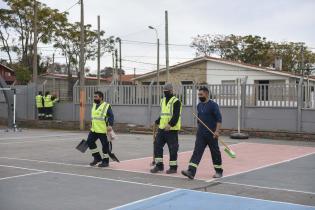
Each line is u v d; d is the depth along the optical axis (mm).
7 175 10391
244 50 63781
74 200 7988
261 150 15609
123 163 12352
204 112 10117
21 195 8352
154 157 10945
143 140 19047
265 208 7492
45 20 48531
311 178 10242
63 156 13773
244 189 9008
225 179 10047
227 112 21016
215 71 41938
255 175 10586
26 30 48781
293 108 19547
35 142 18062
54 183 9492
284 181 9867
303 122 19344
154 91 23328
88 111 25641
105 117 11531
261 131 19922
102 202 7855
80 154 14242
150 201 7941
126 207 7523
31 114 27766
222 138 19812
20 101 28125
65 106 26750
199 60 42219
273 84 19984
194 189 8961
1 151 15016
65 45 51688
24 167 11555
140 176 10344
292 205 7703
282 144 17594
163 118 10711
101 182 9625
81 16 26984
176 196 8336
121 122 24328
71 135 21594
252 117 20469
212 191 8797
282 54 64188
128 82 46969
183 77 43469
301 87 19375
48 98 26953
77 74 53531
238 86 20438
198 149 10086
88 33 51844
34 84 27797
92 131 11664
